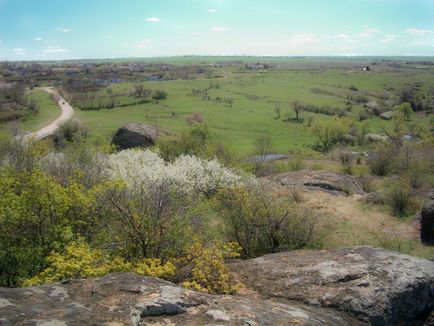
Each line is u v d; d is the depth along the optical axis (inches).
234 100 5000.0
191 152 1138.7
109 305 184.5
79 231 372.5
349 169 1470.2
